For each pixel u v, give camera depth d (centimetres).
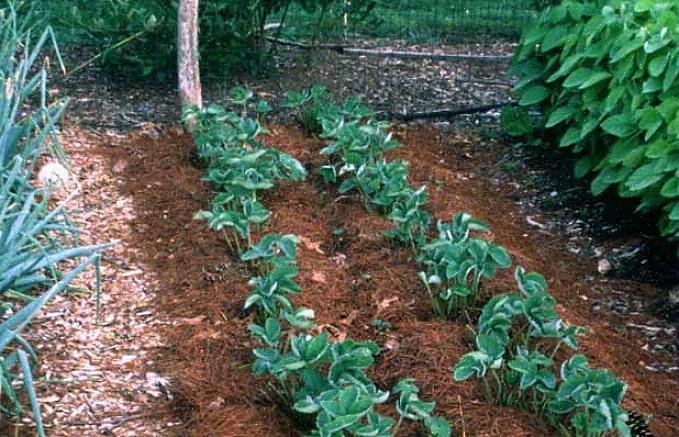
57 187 501
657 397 339
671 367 364
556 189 544
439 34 930
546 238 487
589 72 491
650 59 442
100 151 574
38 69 735
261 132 565
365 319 385
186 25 585
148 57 711
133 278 422
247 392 334
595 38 500
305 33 895
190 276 422
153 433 310
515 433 306
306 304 394
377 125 546
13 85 405
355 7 770
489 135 636
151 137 608
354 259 438
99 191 516
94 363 353
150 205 501
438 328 371
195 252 445
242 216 426
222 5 695
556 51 553
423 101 711
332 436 271
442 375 340
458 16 987
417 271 423
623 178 449
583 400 286
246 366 350
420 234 452
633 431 312
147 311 393
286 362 300
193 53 592
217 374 346
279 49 836
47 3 763
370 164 502
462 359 309
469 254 376
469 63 818
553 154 594
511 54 851
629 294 424
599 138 506
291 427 314
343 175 540
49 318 382
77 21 706
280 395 324
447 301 391
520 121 612
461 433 307
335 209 494
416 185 534
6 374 290
